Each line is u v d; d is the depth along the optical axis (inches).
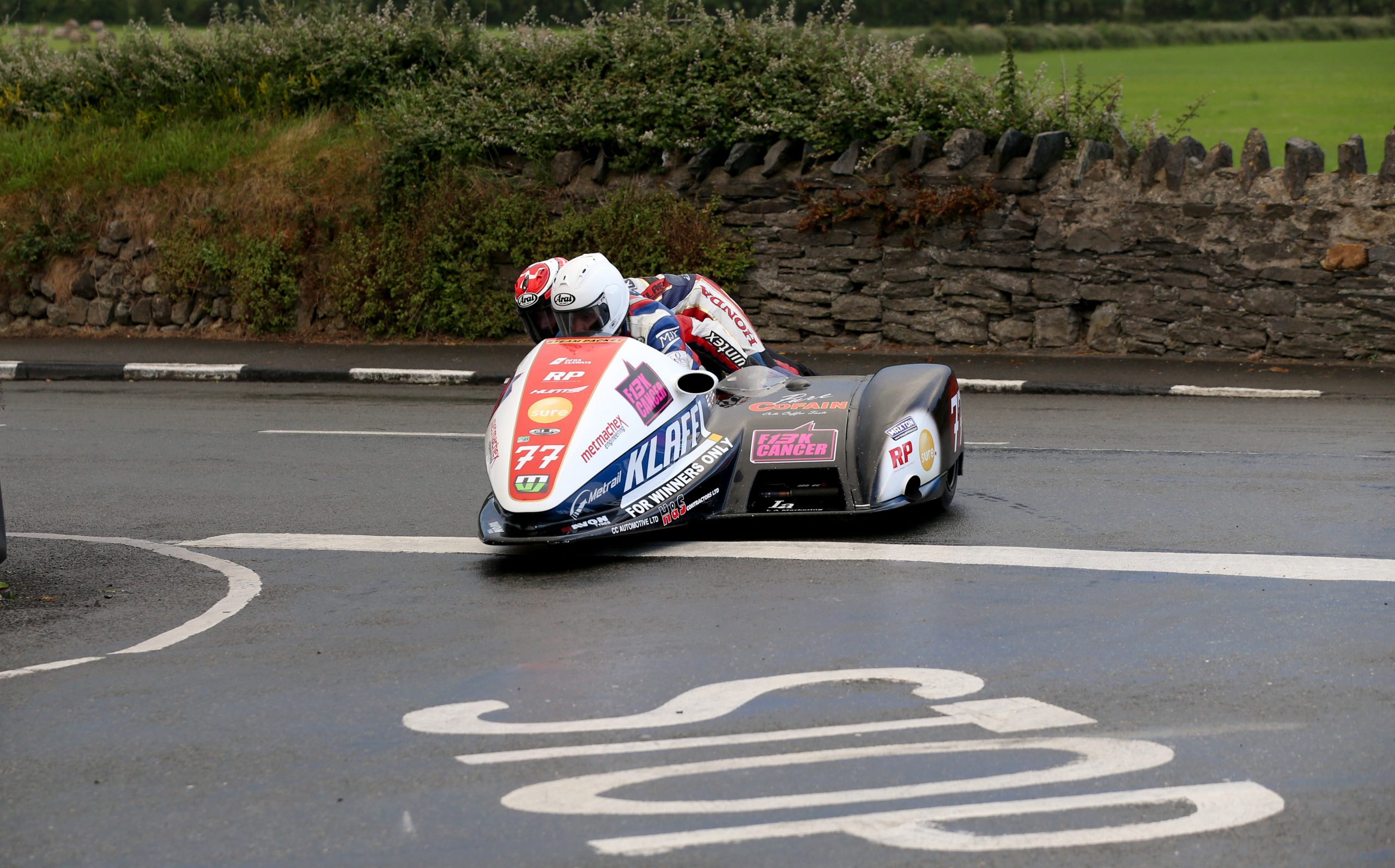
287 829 262.1
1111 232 1013.8
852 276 1096.2
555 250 1155.9
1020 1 2117.4
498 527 466.9
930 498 512.1
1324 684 318.7
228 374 1082.7
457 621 404.2
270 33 1411.2
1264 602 388.2
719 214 1132.5
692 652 361.4
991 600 399.5
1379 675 323.6
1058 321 1042.1
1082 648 352.2
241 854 252.2
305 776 287.9
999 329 1061.8
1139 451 666.2
